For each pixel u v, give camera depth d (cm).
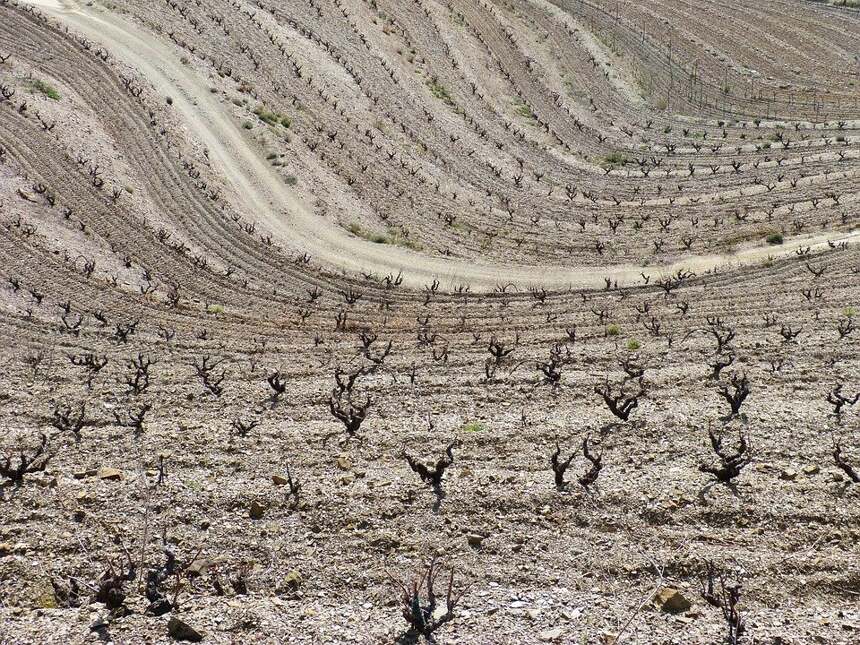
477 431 2575
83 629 1569
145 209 5316
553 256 5372
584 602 1664
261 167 6238
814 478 2138
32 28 7244
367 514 2005
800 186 6241
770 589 1716
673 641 1509
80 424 2555
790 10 12900
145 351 3556
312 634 1562
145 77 6988
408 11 10525
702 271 4919
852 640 1517
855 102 9294
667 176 7006
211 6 8756
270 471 2295
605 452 2378
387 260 5238
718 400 2772
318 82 7969
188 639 1538
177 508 2050
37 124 5562
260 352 3631
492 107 8769
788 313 3909
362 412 2614
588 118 8894
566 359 3388
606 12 12306
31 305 3950
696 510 1991
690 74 10350
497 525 1959
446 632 1556
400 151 7125
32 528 1956
